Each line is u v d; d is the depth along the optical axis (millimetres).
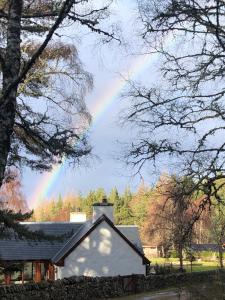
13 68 7215
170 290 31047
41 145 13414
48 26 11805
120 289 29766
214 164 11383
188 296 9250
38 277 31641
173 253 55719
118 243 32094
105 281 28875
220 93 11516
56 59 16344
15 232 16594
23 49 15672
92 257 31328
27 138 13992
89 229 31578
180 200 11484
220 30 9672
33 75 16125
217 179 11211
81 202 104500
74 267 30750
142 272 32531
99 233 31781
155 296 27938
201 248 41531
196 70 11133
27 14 9938
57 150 13297
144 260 32781
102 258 31547
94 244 31531
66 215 102125
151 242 55031
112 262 31734
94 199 102250
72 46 16359
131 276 30625
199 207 11422
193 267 49062
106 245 31781
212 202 11617
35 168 15672
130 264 32250
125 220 80500
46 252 31875
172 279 32812
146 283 31281
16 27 7430
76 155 14195
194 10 9398
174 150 11562
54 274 31234
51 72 16594
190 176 11500
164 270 37531
